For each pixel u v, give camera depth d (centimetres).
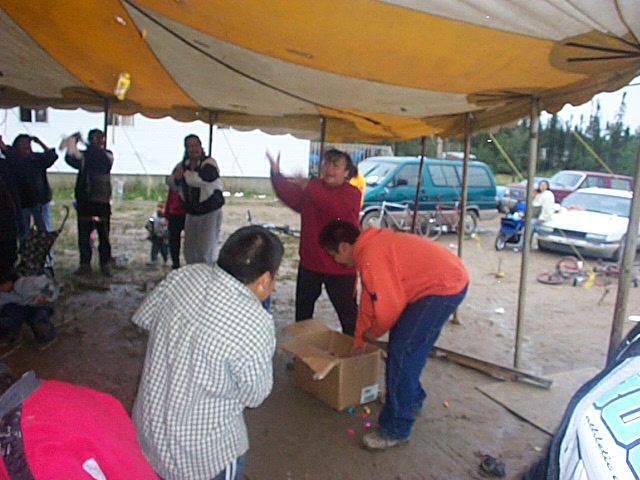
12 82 591
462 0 235
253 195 1962
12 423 89
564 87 370
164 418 174
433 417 376
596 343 574
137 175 1811
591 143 2386
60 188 1688
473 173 1347
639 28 247
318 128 653
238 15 288
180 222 711
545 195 1113
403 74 353
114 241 1004
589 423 96
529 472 122
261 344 175
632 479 84
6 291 452
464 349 525
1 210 516
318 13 267
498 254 1138
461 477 309
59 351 458
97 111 707
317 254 418
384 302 296
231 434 185
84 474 90
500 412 389
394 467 314
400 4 246
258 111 660
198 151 627
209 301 176
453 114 537
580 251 1087
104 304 596
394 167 1223
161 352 179
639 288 878
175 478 179
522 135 2612
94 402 108
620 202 1169
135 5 309
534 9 239
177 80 499
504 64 316
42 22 367
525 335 587
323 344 405
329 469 308
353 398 376
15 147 671
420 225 1240
